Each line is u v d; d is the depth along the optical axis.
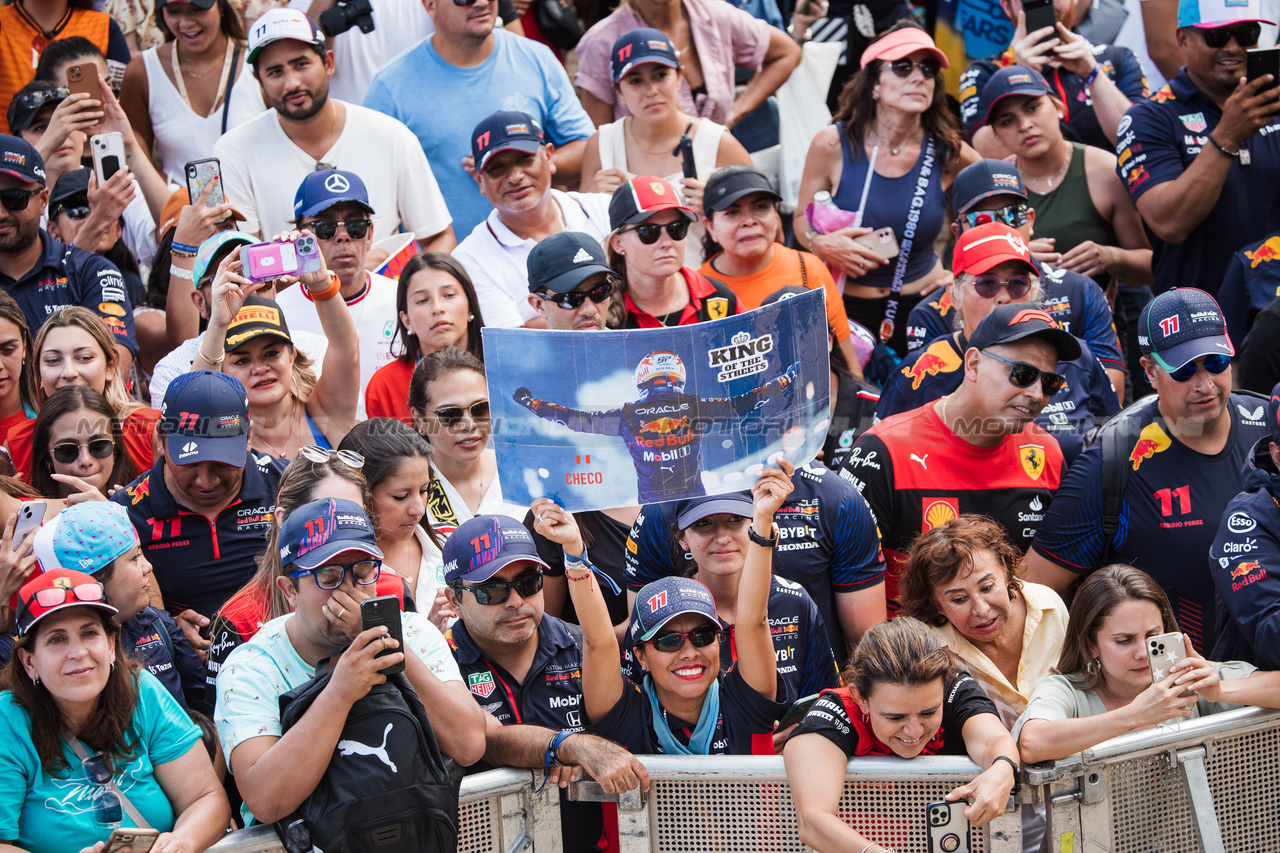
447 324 17.44
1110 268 21.83
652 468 11.09
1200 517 14.98
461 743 10.71
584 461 11.05
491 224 20.70
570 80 26.88
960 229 19.92
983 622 12.98
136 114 24.16
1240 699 11.40
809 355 11.09
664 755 11.15
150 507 14.48
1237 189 20.17
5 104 25.22
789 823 10.91
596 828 12.20
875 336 22.62
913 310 20.42
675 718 12.18
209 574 14.45
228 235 17.58
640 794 10.90
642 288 18.30
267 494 14.87
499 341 10.88
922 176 22.14
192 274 19.36
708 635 11.81
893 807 10.77
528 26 26.67
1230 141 19.66
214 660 12.54
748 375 11.03
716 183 19.48
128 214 22.72
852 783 10.80
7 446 16.69
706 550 13.35
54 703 10.16
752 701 12.12
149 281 20.75
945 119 22.19
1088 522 15.36
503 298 20.19
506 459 11.02
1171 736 11.02
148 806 10.39
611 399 10.96
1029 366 14.86
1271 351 17.77
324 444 16.80
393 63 23.66
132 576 11.94
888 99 21.77
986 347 15.09
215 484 14.25
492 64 23.50
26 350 16.86
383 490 13.86
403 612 11.52
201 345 15.95
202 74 23.75
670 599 11.80
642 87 22.25
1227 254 20.48
